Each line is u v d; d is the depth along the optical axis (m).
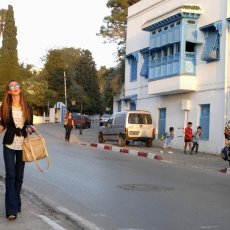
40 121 72.44
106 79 44.62
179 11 26.89
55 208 9.41
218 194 11.89
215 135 24.95
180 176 15.43
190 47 27.44
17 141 8.12
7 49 69.44
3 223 7.94
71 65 91.69
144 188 12.36
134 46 35.88
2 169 14.92
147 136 28.78
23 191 11.22
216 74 25.23
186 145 24.95
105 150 25.66
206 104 26.14
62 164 16.98
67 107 75.25
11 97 8.21
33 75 80.94
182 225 8.38
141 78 34.44
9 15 70.25
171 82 27.92
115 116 30.12
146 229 8.02
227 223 8.61
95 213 9.16
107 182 13.17
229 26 24.45
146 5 34.16
